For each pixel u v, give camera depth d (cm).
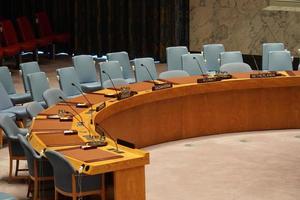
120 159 658
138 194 668
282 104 1181
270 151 1038
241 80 1139
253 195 833
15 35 1761
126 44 1944
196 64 1323
